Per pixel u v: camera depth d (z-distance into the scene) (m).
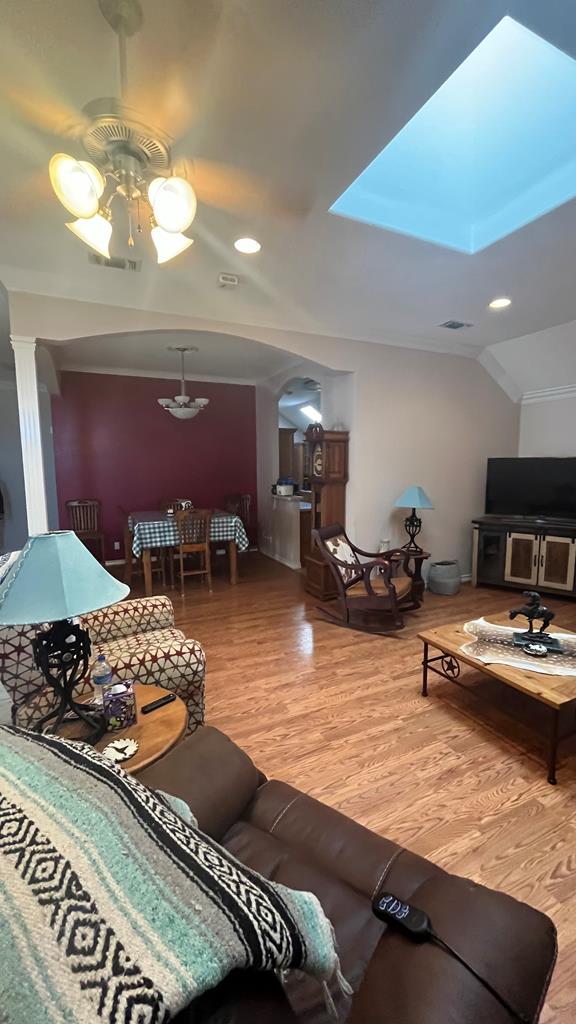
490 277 2.84
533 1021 0.61
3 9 1.14
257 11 1.15
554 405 4.82
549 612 2.44
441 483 4.77
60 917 0.50
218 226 2.19
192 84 1.37
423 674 2.63
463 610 4.08
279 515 6.02
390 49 1.27
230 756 1.28
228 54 1.27
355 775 1.94
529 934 0.69
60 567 1.26
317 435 4.21
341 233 2.26
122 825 0.65
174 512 4.84
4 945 0.47
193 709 1.98
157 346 4.65
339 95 1.42
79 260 2.61
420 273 2.77
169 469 6.21
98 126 1.39
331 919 0.91
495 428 5.03
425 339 4.30
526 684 2.02
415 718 2.38
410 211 2.28
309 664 3.01
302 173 1.80
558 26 1.27
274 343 3.74
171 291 3.07
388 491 4.46
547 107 1.83
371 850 1.08
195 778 1.17
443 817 1.72
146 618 2.47
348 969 0.82
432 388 4.57
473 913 0.74
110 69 1.33
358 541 4.36
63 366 5.50
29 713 1.52
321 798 1.81
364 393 4.20
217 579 5.17
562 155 1.95
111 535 5.94
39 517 2.97
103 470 5.84
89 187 1.34
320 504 4.36
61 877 0.54
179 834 0.68
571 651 2.35
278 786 1.33
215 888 0.59
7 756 0.78
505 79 1.71
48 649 1.33
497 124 1.95
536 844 1.60
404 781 1.91
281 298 3.21
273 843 1.12
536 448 5.03
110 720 1.41
